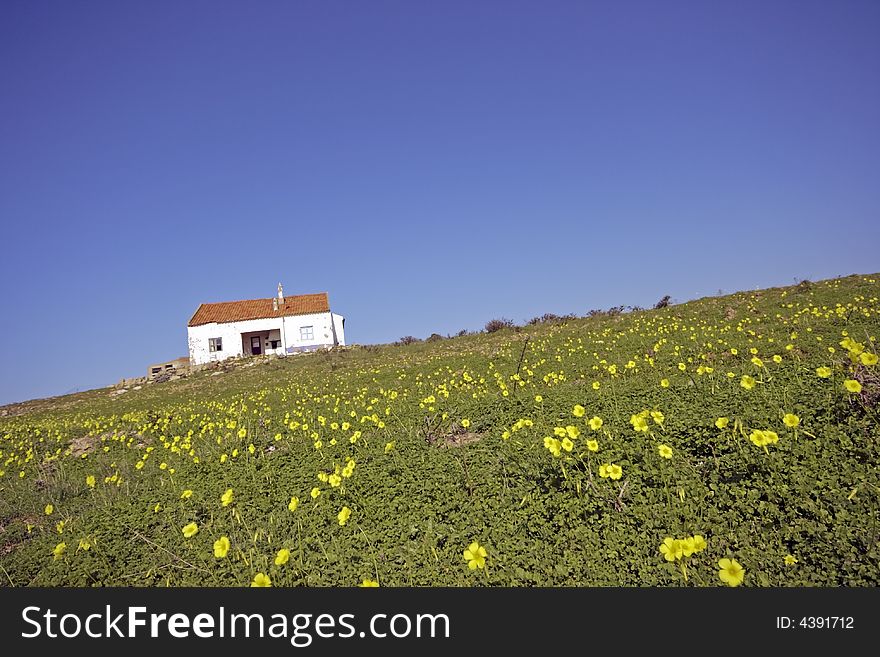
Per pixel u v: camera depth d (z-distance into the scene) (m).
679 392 9.34
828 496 5.16
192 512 8.47
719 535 5.08
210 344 47.66
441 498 7.07
